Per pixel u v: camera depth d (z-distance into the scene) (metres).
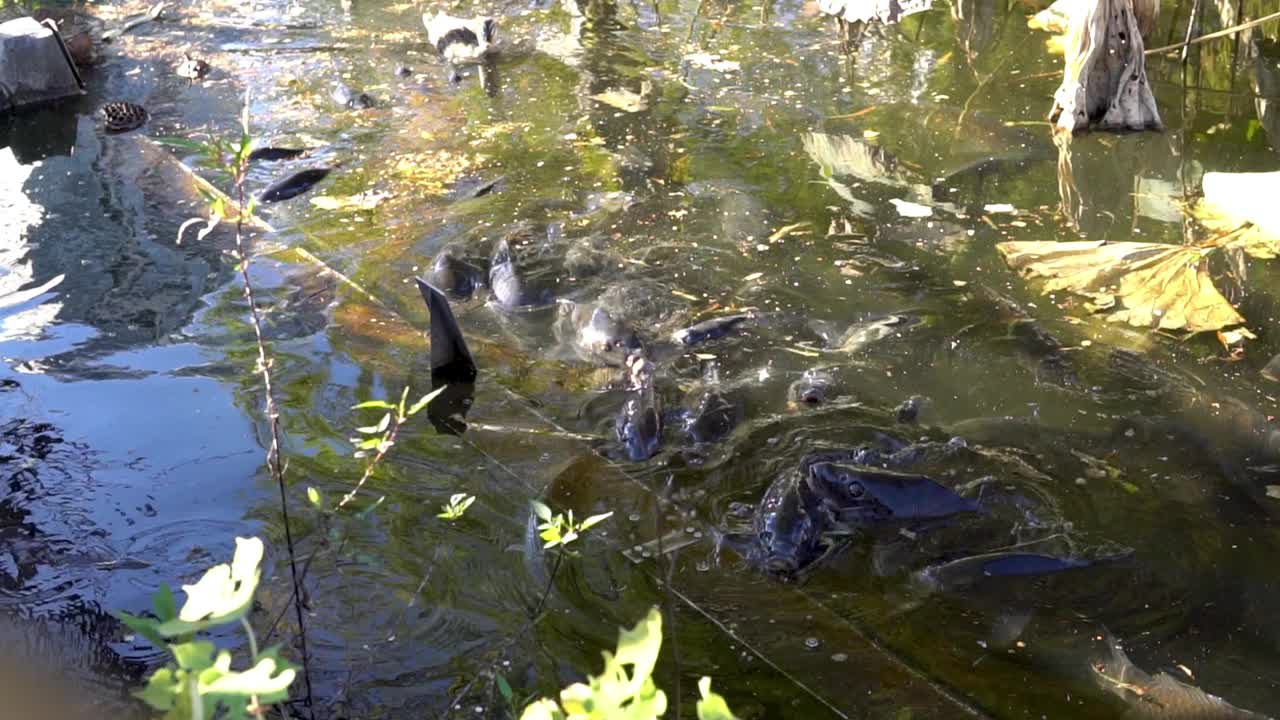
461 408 4.20
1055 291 5.01
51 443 3.93
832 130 6.73
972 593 3.38
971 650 3.17
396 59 8.07
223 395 4.24
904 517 3.67
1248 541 3.60
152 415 4.10
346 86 7.41
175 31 8.76
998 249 5.37
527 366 4.50
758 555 3.47
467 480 3.78
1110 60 6.63
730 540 3.54
